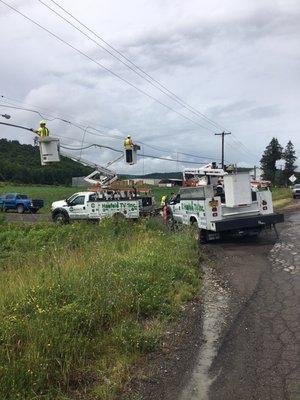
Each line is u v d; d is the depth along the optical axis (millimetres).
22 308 6188
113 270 8203
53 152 22781
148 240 12547
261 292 8711
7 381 4398
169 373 5270
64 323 5695
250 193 14969
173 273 9102
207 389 4883
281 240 15055
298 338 6168
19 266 10789
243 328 6703
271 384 4918
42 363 4805
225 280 9883
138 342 5824
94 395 4668
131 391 4848
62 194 64500
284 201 42094
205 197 15094
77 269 8219
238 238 16203
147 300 7211
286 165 128625
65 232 16625
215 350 5918
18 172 92250
